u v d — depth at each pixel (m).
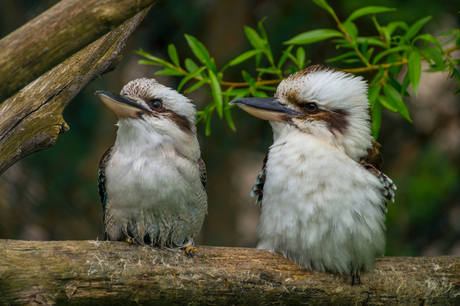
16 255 4.62
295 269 4.72
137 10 4.55
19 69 4.53
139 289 4.66
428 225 5.33
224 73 5.38
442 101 5.41
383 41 4.86
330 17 5.23
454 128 5.43
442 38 5.20
